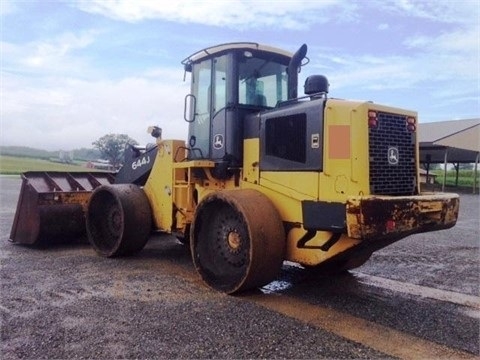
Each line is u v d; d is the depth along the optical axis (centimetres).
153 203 674
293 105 500
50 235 741
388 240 462
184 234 626
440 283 548
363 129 434
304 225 464
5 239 821
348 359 324
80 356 320
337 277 570
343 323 399
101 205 699
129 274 561
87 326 375
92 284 509
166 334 361
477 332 383
